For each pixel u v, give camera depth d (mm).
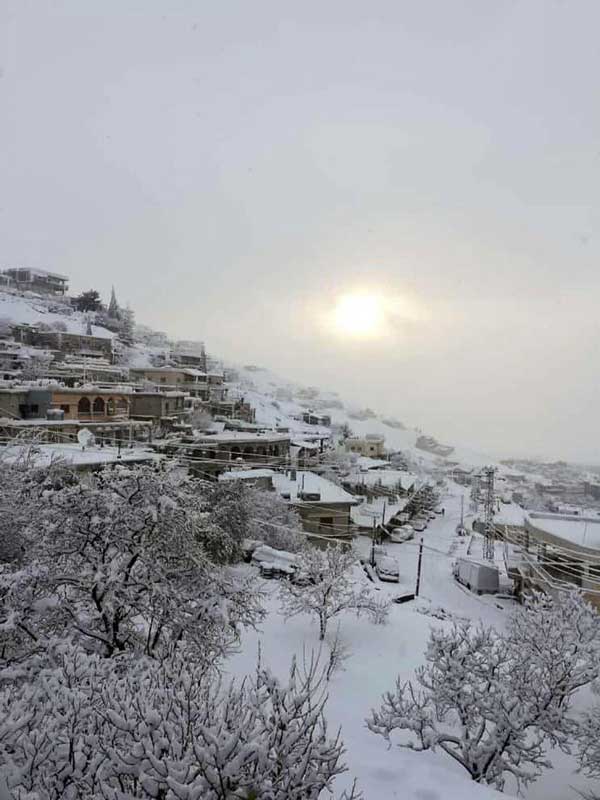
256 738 5285
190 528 12773
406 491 64250
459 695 10781
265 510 29938
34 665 9648
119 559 11805
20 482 15750
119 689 6406
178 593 11711
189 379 79562
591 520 32656
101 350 88125
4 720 6062
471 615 28469
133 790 5375
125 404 51844
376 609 19781
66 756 5828
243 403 88688
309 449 61656
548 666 11555
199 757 4949
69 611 11211
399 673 15719
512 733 10289
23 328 82688
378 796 7586
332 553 20234
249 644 16688
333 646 16641
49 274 127812
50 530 11234
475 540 54406
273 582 22750
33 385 45594
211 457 45250
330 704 12781
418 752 10555
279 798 5094
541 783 12289
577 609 13508
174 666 7773
